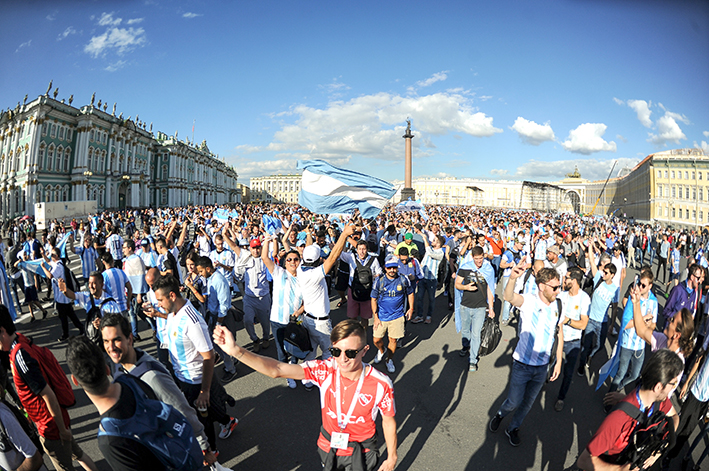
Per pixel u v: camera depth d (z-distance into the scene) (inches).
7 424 102.5
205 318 237.3
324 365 103.5
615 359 207.8
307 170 240.4
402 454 163.3
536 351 163.0
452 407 201.3
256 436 172.9
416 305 344.8
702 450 173.3
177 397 117.3
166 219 939.3
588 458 101.3
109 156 2183.8
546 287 163.2
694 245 847.7
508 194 4635.8
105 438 92.7
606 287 242.4
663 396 95.8
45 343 276.4
